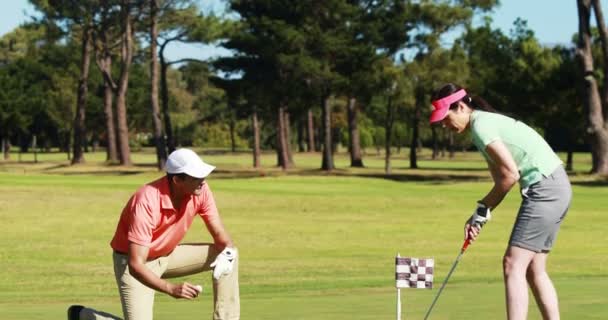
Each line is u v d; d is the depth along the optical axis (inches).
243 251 1004.6
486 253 984.9
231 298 336.8
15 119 4594.0
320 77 2731.3
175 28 3245.6
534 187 339.6
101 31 3412.9
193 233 1190.3
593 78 2422.5
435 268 821.2
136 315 334.0
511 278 340.8
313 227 1307.8
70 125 4798.2
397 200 1813.5
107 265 878.4
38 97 4719.5
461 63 2989.7
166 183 324.8
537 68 2787.9
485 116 343.9
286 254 974.4
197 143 6417.3
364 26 2778.1
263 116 3607.3
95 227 1284.4
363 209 1628.9
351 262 892.0
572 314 408.2
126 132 3449.8
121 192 1907.0
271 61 2746.1
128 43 3348.9
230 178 2652.6
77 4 3260.3
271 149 6299.2
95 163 3703.3
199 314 436.5
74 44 4896.7
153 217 322.7
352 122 3595.0
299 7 2721.5
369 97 2940.5
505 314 414.3
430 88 2947.8
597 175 2438.5
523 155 338.6
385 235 1199.6
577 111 2844.5
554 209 338.3
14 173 2819.9
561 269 804.6
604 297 468.8
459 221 1419.8
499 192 337.4
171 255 341.4
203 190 335.6
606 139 2448.3
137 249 321.4
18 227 1275.8
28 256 950.4
